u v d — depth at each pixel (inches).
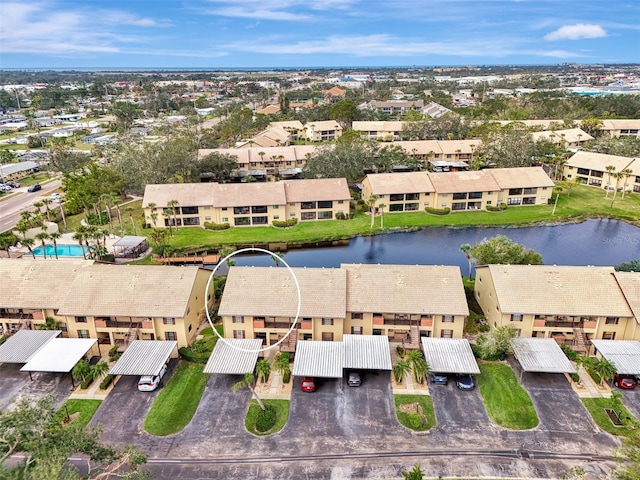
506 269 2113.7
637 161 4382.4
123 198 4436.5
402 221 3772.1
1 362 1926.7
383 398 1739.7
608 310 1947.6
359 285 2085.4
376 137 6451.8
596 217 3863.2
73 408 1699.1
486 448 1510.8
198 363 1953.7
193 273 2145.7
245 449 1518.2
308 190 3821.4
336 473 1424.7
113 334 2059.5
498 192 4025.6
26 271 2210.9
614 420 1615.4
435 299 2022.6
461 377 1796.3
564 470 1423.5
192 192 3735.2
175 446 1531.7
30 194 4601.4
